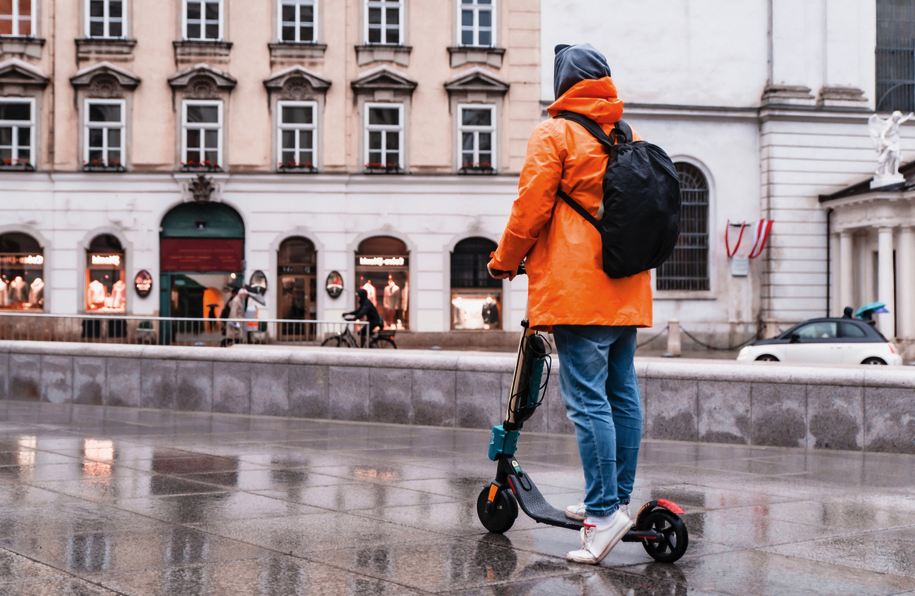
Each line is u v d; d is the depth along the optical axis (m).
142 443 9.93
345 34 34.91
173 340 17.14
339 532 5.62
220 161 34.56
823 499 7.05
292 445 10.01
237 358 13.58
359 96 34.94
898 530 5.92
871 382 10.19
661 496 7.17
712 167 36.84
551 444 10.43
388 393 12.43
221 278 34.66
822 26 37.00
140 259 34.31
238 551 5.11
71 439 10.18
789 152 36.69
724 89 36.84
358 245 35.00
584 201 5.02
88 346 14.97
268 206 34.69
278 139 34.69
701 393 10.95
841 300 35.78
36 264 34.22
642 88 36.41
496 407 11.75
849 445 10.27
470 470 8.23
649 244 4.93
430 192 35.19
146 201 34.34
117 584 4.43
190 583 4.47
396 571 4.75
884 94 38.00
